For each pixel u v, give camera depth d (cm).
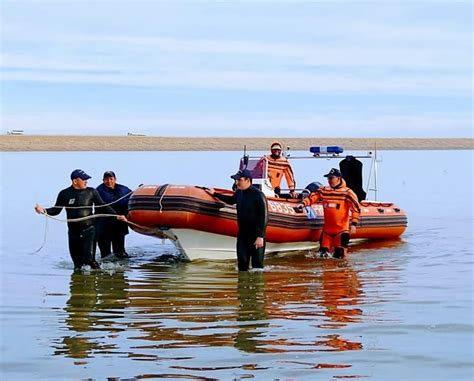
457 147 9650
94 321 853
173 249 1464
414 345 751
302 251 1428
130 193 1314
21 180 3219
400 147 9344
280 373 671
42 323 845
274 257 1355
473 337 778
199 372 673
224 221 1275
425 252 1405
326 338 775
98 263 1263
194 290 1038
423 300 952
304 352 729
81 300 970
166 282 1101
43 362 703
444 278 1116
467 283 1070
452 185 3181
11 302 956
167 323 841
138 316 876
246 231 1200
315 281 1105
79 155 6334
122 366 690
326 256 1346
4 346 753
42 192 2647
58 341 770
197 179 3086
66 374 671
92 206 1216
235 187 1348
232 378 658
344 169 1525
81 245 1207
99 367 688
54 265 1256
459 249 1437
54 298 983
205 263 1288
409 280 1104
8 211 2098
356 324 830
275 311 898
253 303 946
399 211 1627
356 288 1043
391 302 943
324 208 1352
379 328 812
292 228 1378
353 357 714
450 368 686
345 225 1345
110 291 1031
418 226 1819
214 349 738
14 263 1274
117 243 1344
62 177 3419
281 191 1491
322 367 686
